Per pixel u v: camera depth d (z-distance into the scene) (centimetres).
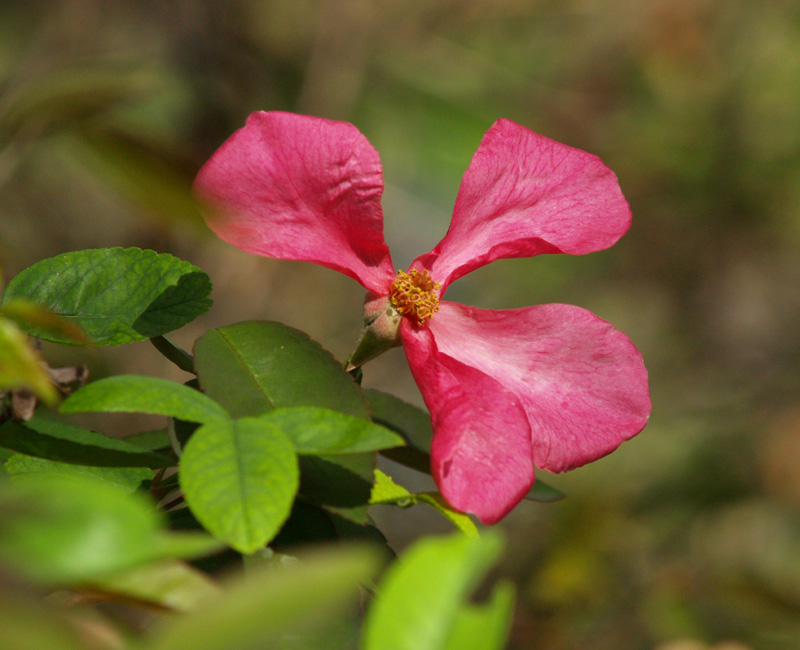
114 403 24
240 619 18
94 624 22
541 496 30
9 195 65
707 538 69
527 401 28
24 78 70
